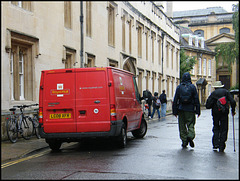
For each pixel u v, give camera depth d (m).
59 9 15.61
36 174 6.36
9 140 11.60
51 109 9.35
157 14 36.25
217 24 80.88
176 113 9.73
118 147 9.67
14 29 12.32
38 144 10.68
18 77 13.09
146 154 8.45
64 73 9.41
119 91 9.83
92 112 9.23
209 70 65.50
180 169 6.62
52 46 15.02
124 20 25.67
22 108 11.98
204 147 9.73
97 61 20.12
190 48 59.25
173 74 44.31
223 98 8.96
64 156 8.47
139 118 11.99
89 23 19.33
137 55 28.72
